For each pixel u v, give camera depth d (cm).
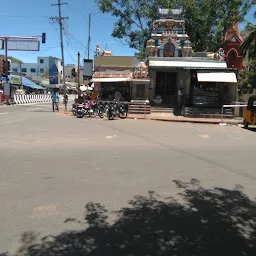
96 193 539
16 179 607
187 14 3052
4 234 388
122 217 444
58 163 740
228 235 397
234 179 648
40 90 7188
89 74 3064
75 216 444
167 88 2517
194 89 2264
